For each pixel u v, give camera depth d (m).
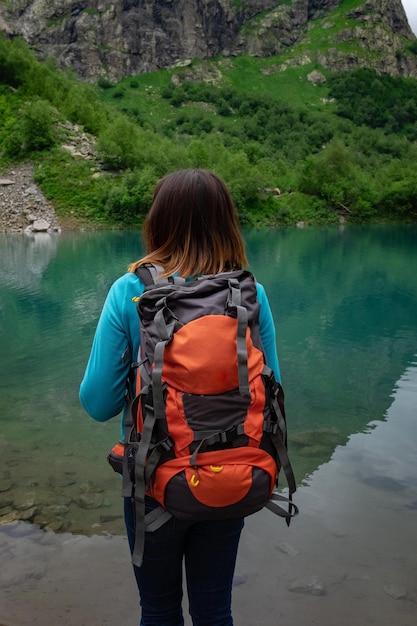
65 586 2.72
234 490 1.37
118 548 3.09
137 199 47.53
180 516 1.40
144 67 145.00
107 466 4.32
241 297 1.46
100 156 53.44
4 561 2.94
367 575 2.82
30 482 3.99
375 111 141.50
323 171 64.38
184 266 1.58
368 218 64.19
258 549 3.05
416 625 2.45
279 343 9.08
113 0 140.25
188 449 1.37
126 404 1.64
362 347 8.79
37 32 136.38
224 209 1.63
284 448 1.52
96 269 18.58
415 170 70.69
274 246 30.16
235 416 1.38
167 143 64.62
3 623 2.43
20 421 5.43
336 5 171.00
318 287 15.41
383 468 4.25
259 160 76.12
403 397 6.26
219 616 1.62
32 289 14.41
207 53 154.00
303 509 3.54
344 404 5.99
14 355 8.20
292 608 2.56
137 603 2.60
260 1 165.38
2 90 60.66
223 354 1.37
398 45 165.38
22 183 50.00
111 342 1.54
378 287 15.45
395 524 3.36
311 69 155.50
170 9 147.38
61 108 62.75
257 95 140.62
